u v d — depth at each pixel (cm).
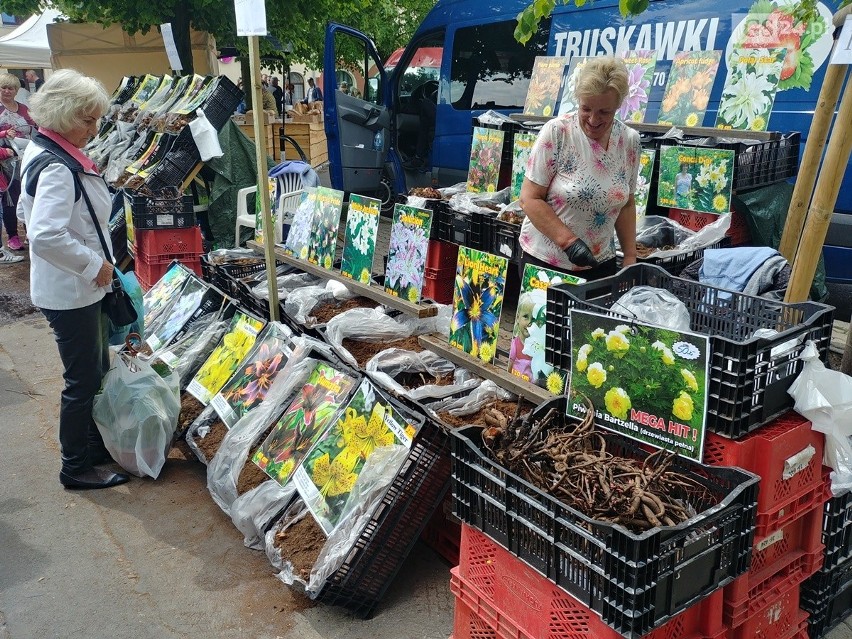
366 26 1345
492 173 533
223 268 514
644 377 213
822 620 250
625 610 173
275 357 375
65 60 1115
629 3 305
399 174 853
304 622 273
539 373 312
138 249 622
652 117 541
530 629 205
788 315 245
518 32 331
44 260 334
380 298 425
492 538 211
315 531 295
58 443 414
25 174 321
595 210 307
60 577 301
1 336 593
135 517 344
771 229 459
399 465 271
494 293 337
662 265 386
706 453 208
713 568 192
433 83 833
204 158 624
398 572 296
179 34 941
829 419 211
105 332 380
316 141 1264
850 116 287
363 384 308
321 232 498
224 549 318
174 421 384
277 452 330
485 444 221
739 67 445
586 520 180
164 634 269
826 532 236
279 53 1080
